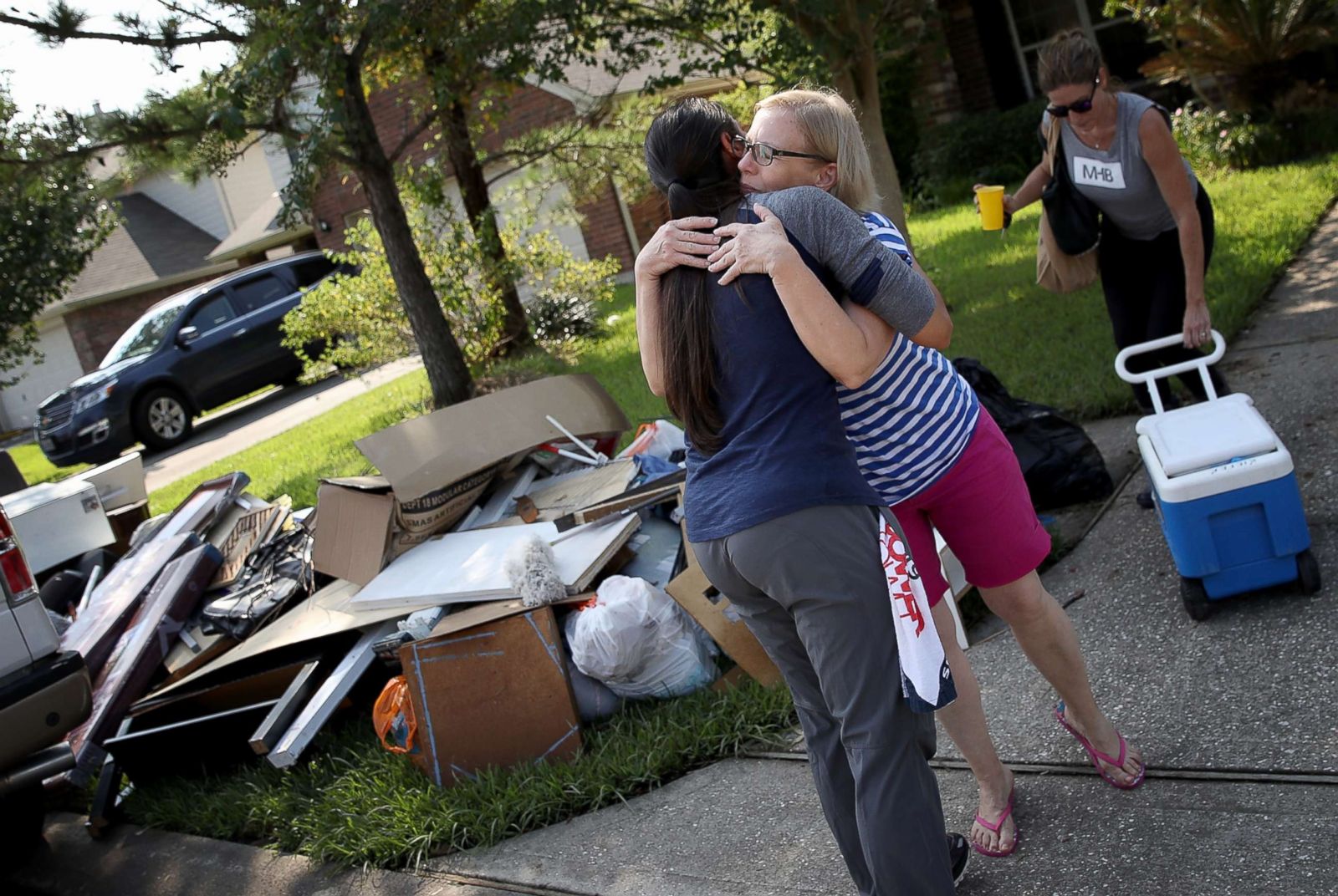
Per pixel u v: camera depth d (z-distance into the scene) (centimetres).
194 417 1627
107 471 737
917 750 220
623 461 483
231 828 409
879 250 215
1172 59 1235
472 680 380
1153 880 249
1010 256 1015
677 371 221
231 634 477
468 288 1147
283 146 930
